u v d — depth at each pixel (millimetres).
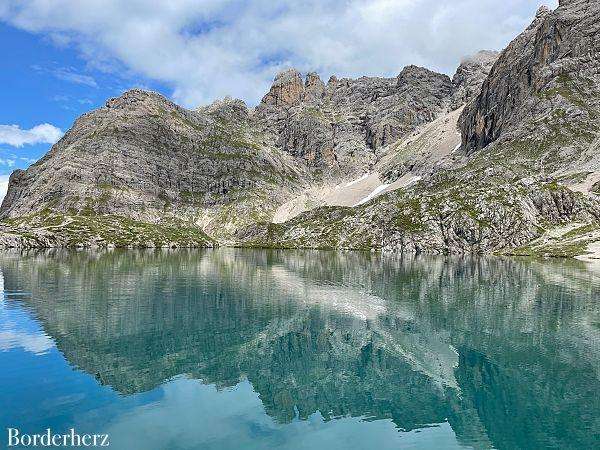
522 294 85375
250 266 147625
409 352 47594
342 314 66000
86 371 40094
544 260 173250
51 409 32250
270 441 28344
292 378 40000
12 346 46875
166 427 29938
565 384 38469
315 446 27797
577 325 59375
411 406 34281
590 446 28188
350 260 181250
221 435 29031
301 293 85188
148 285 93000
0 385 36469
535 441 28828
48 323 57031
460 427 30719
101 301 73000
